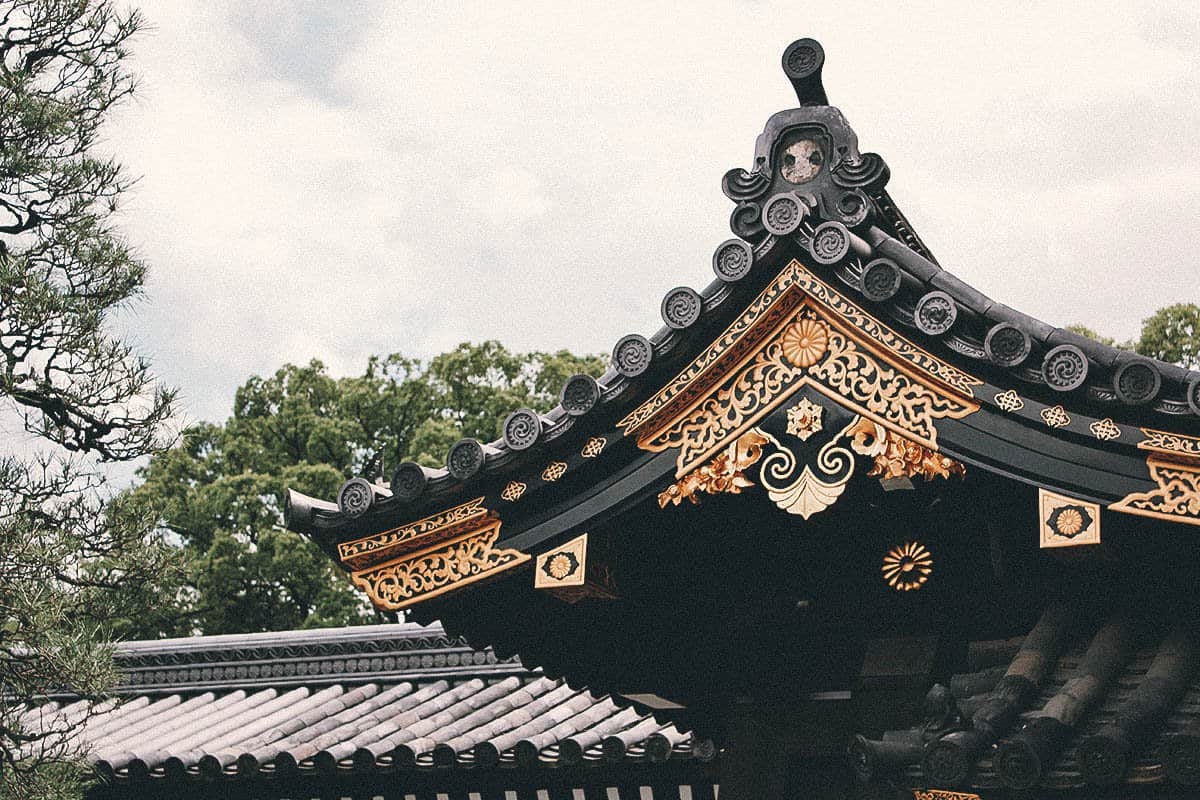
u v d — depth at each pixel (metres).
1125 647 4.98
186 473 28.23
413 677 11.88
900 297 4.80
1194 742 4.18
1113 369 4.43
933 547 5.42
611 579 5.34
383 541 5.30
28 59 8.91
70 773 8.62
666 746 8.88
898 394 4.76
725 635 5.79
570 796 9.43
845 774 5.53
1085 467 4.46
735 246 4.93
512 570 5.20
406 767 9.65
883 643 5.51
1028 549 5.27
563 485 5.14
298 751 10.09
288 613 26.09
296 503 5.32
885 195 5.38
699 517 5.56
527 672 11.57
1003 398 4.59
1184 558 4.89
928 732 4.56
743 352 4.98
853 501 5.35
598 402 5.02
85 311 8.44
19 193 8.64
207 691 12.61
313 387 29.27
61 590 8.30
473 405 28.64
